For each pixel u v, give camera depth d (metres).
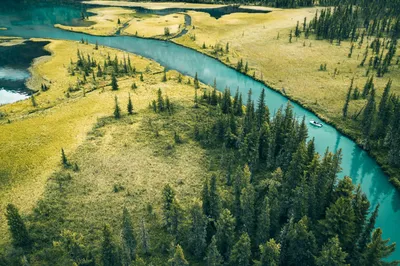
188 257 67.25
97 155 102.19
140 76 166.25
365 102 135.38
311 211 68.94
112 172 94.00
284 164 91.00
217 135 111.25
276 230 69.75
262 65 181.50
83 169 95.19
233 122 109.88
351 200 68.62
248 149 98.69
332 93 145.12
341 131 119.88
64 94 148.00
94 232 72.44
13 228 66.56
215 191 70.38
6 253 66.38
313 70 170.88
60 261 64.75
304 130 95.50
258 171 95.38
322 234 64.50
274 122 104.44
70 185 88.06
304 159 81.81
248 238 60.31
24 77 169.00
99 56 195.50
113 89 152.00
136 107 133.88
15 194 84.50
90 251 64.94
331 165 74.81
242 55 197.00
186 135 114.00
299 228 61.06
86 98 143.12
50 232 72.00
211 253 60.19
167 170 95.31
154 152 104.06
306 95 145.62
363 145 110.69
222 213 66.56
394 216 85.69
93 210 79.06
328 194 72.06
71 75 168.38
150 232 72.75
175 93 147.75
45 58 193.12
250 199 67.00
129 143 108.69
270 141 94.19
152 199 83.31
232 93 153.00
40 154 102.62
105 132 115.62
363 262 58.78
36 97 145.75
